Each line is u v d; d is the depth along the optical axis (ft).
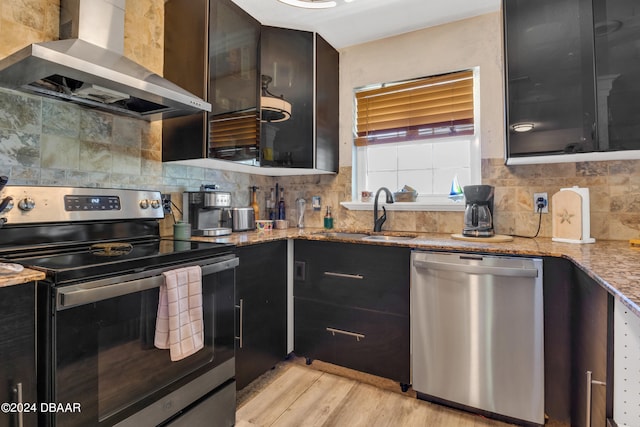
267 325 6.33
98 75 4.00
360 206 8.18
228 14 6.32
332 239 6.57
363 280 6.27
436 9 6.87
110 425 3.43
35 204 4.20
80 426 3.18
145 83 4.48
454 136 7.50
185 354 3.97
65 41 4.38
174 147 6.27
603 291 3.38
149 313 3.85
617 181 5.88
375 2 6.61
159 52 6.41
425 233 7.44
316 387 6.10
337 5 6.66
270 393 5.89
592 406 3.73
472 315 5.18
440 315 5.43
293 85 7.47
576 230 5.57
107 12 5.08
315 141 7.66
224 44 6.22
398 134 8.09
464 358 5.26
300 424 5.04
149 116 5.90
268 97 7.10
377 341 6.12
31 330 2.93
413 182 8.15
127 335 3.62
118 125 5.70
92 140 5.32
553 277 4.75
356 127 8.59
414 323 5.70
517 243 5.64
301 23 7.38
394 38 7.97
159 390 3.95
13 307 2.81
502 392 5.02
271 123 7.29
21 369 2.85
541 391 4.81
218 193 6.55
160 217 5.79
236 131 6.48
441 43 7.47
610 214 5.92
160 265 4.00
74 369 3.15
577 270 4.39
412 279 5.72
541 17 5.51
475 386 5.19
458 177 7.68
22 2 4.57
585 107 5.20
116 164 5.66
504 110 5.88
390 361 5.99
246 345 5.79
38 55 3.47
